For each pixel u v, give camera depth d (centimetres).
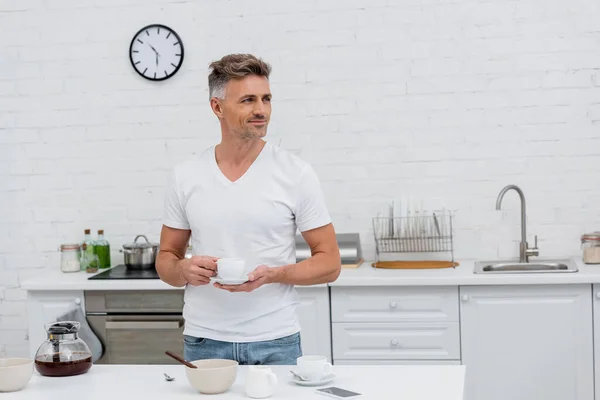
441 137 430
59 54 454
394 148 434
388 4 429
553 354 371
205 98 446
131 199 454
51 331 238
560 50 420
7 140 460
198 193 255
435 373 228
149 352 397
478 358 376
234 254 251
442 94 429
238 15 441
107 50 451
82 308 399
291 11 436
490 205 429
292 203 253
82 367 237
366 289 381
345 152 437
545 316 370
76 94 454
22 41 455
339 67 434
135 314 396
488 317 374
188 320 255
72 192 458
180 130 449
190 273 239
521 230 416
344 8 432
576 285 367
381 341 382
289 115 439
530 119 424
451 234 417
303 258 413
